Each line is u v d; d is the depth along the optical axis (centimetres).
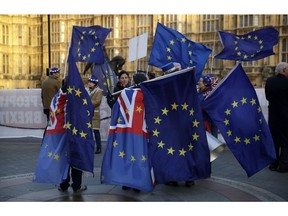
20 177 639
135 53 868
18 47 3375
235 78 588
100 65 1056
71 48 515
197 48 730
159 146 525
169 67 600
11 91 1159
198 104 543
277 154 712
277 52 2509
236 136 575
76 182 536
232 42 691
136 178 500
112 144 522
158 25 729
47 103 957
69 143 489
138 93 527
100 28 897
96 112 892
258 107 582
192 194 538
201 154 543
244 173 693
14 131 1166
